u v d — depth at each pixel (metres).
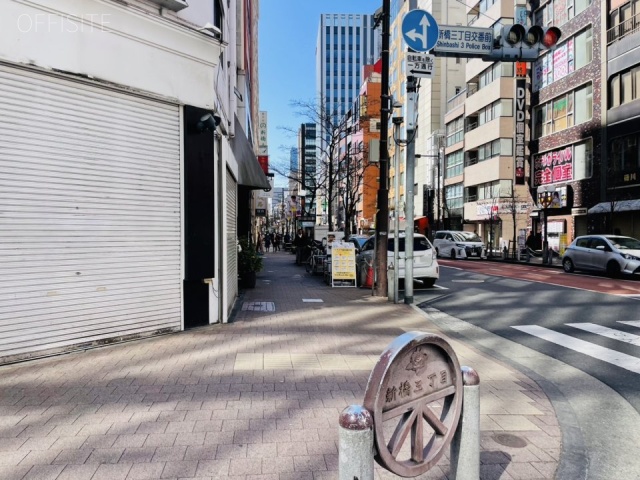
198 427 3.84
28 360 5.53
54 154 5.75
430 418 2.57
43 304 5.65
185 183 7.30
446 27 10.23
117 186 6.44
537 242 30.31
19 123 5.43
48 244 5.69
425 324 8.43
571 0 28.41
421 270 13.98
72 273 5.93
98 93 6.22
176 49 7.06
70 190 5.91
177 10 7.09
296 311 9.53
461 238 33.12
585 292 13.02
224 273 8.18
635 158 23.41
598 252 17.73
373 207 60.09
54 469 3.13
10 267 5.36
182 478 3.06
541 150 31.42
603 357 6.52
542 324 8.85
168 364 5.54
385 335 7.39
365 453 2.13
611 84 25.03
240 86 16.50
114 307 6.41
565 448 3.69
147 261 6.84
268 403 4.39
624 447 3.82
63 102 5.85
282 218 81.06
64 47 5.75
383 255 11.99
